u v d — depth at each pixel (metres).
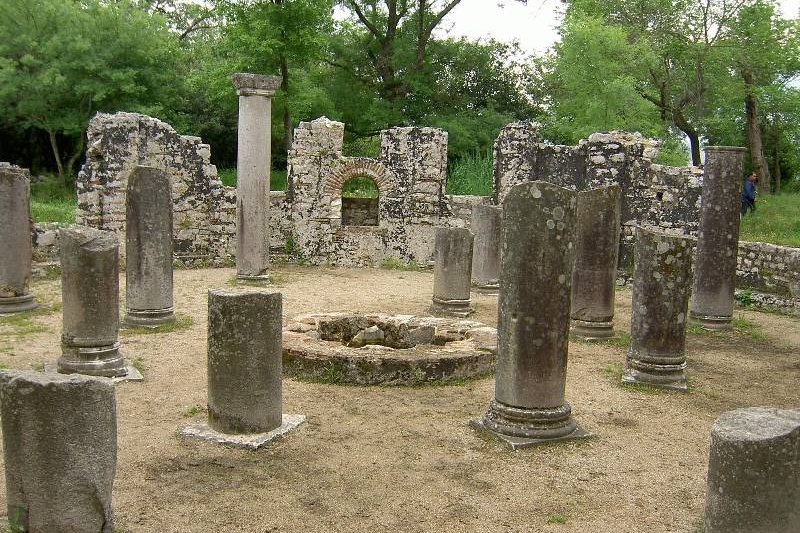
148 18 27.08
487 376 8.23
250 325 5.91
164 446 5.80
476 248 14.30
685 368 8.37
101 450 4.27
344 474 5.38
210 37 36.22
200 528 4.46
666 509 4.97
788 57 24.88
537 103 33.59
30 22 25.47
